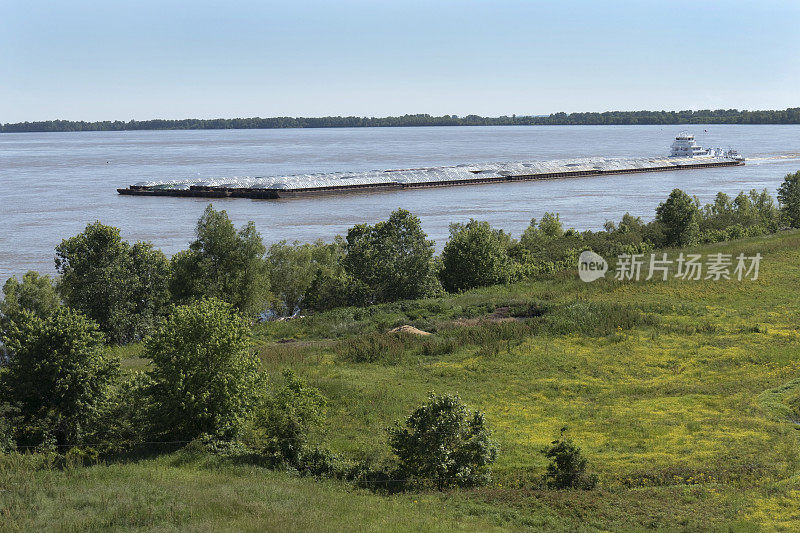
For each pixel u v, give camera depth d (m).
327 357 47.84
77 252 59.25
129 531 21.94
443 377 42.75
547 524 24.08
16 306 63.06
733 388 38.66
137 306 61.06
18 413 31.11
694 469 28.33
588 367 43.50
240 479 27.50
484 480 28.31
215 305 33.81
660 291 62.19
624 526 23.83
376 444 32.47
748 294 60.09
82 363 32.03
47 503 23.88
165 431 32.25
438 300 63.38
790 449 30.14
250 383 33.09
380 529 22.45
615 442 31.80
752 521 23.89
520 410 36.62
